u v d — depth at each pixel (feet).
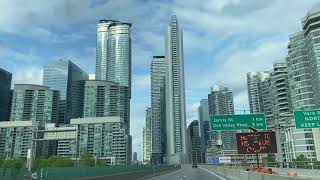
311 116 148.56
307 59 561.43
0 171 66.44
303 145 478.59
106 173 119.34
